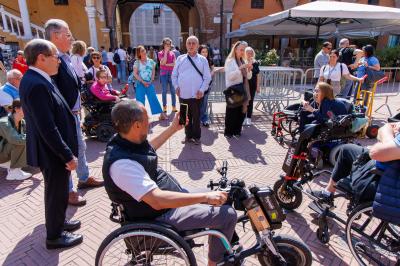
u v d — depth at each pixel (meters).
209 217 2.03
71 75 3.24
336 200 3.67
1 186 4.13
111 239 1.91
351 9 7.58
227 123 6.05
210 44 19.28
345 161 2.89
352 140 4.48
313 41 18.69
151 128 6.70
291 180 3.27
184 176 4.38
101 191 3.93
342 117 3.96
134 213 1.98
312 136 3.18
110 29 17.33
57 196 2.70
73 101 3.27
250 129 6.75
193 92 5.38
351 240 2.60
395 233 2.52
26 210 3.53
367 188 2.42
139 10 38.09
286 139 6.03
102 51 14.55
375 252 2.66
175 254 2.08
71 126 2.79
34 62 2.44
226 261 2.11
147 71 6.88
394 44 19.42
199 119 5.60
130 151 1.94
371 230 3.10
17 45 14.16
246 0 19.38
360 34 14.41
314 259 2.70
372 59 6.68
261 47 19.86
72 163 2.54
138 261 2.13
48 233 2.80
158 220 2.02
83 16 17.30
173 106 8.09
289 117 5.77
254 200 2.08
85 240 2.98
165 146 5.63
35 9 16.72
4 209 3.55
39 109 2.37
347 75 6.25
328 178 4.30
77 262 2.69
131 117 1.88
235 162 4.89
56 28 3.03
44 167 2.59
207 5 18.67
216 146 5.64
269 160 4.98
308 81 13.06
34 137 2.53
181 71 5.36
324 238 2.87
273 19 9.24
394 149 2.08
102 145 5.74
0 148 4.19
